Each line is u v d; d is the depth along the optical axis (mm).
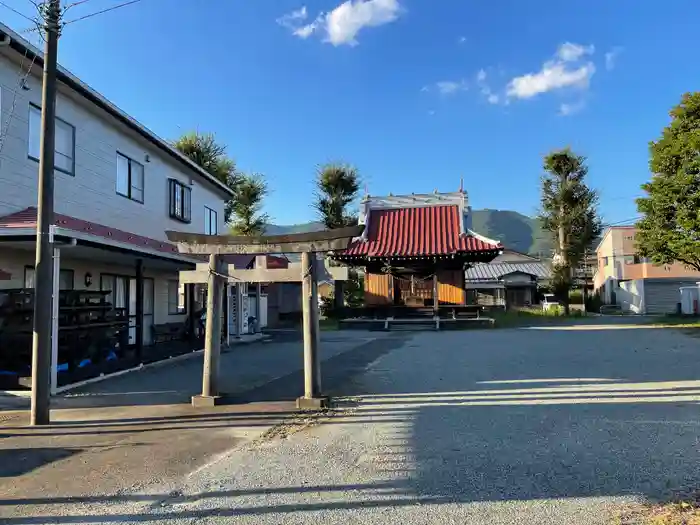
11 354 8656
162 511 3744
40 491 4164
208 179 18719
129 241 11328
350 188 28781
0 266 9281
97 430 6066
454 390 7977
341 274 7625
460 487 4062
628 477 4191
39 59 9945
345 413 6691
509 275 41125
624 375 9008
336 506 3752
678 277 34469
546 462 4602
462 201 25062
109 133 13086
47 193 6598
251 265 16031
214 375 7426
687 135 18672
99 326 10008
